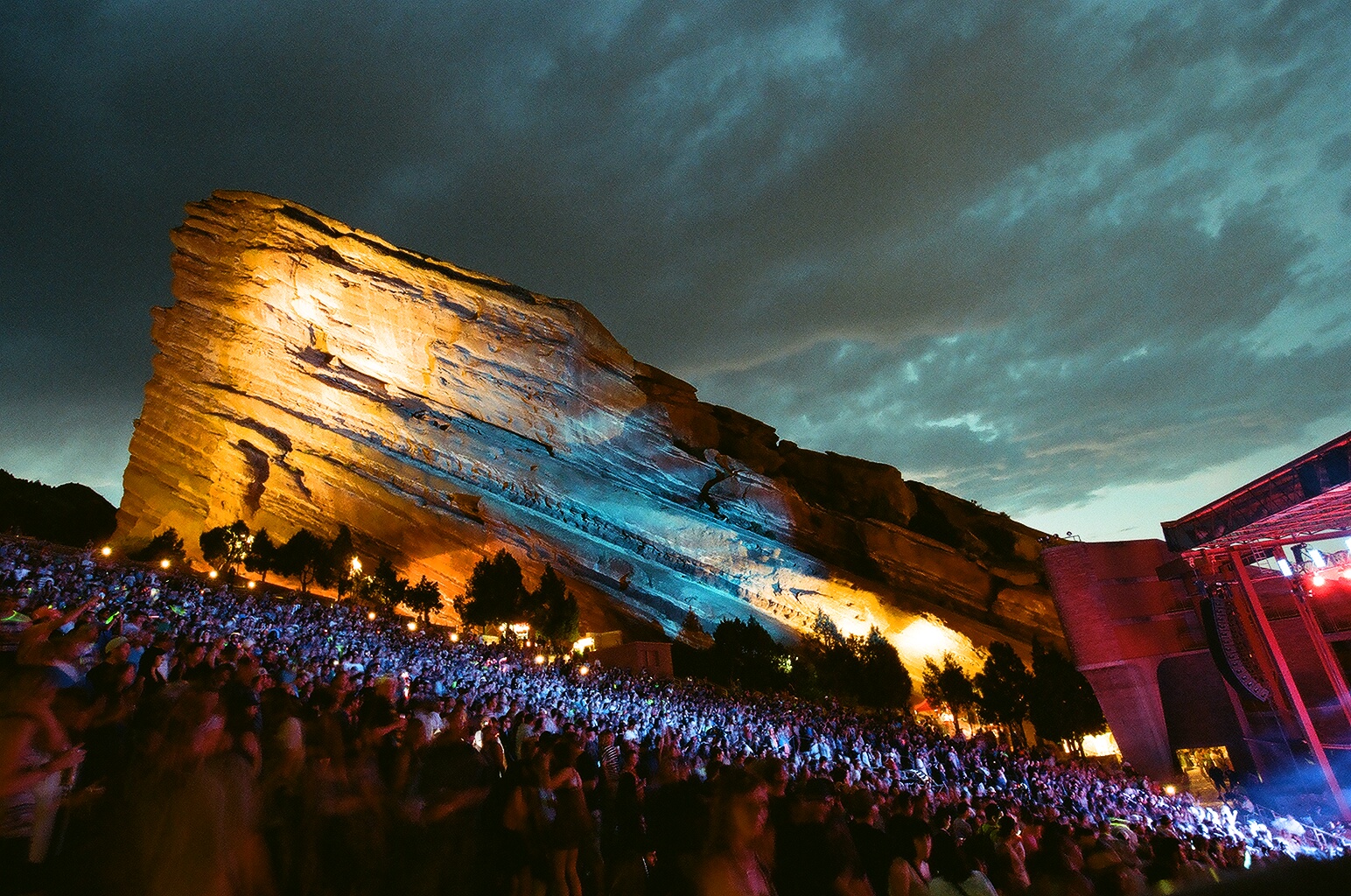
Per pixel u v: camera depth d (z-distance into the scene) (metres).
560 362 95.88
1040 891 7.71
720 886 4.71
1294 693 29.08
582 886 8.28
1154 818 27.67
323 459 90.44
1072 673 57.88
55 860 5.67
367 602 72.50
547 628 68.75
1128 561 48.56
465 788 6.69
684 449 103.00
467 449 91.75
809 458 116.62
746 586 86.50
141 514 94.88
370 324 94.94
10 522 100.50
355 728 8.58
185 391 97.31
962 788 22.59
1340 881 2.01
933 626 82.69
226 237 99.44
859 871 6.77
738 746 23.50
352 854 6.02
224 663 10.38
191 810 4.39
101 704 7.31
